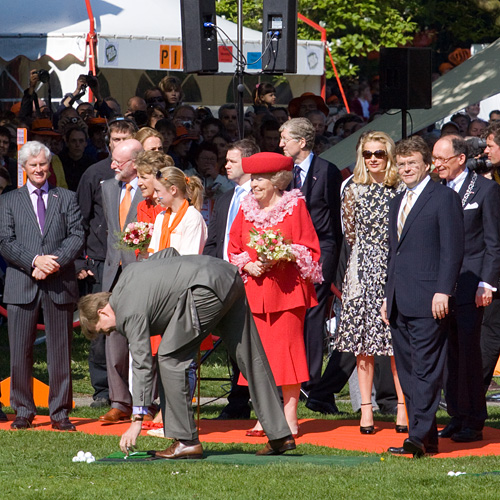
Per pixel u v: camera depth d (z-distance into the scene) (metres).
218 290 20.08
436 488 17.94
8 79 53.19
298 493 17.66
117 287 20.11
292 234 23.38
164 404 20.97
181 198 24.30
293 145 26.80
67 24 50.97
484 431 24.86
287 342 23.41
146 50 50.94
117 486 18.34
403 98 34.59
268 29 33.69
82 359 37.28
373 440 23.70
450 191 21.50
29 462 20.75
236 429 25.36
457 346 23.56
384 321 23.72
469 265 23.14
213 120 42.66
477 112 57.53
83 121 43.66
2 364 35.66
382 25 80.94
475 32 85.06
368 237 24.34
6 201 25.14
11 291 24.88
